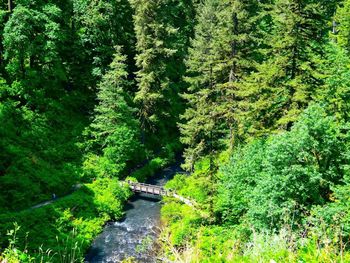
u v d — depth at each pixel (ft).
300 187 52.19
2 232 72.38
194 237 69.97
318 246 18.43
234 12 79.20
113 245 84.02
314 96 67.41
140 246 81.61
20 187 89.61
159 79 131.13
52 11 112.16
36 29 112.16
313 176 51.98
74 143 118.11
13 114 107.96
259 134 72.54
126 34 145.48
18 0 107.14
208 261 21.13
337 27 98.32
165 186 109.91
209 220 76.02
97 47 132.87
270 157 55.31
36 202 89.71
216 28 120.57
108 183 109.60
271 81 72.64
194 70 127.44
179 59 176.14
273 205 50.65
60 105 125.90
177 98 166.71
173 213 89.92
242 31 82.79
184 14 183.32
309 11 70.08
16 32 100.58
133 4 129.80
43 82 125.39
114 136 118.32
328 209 45.80
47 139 111.24
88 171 111.24
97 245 83.92
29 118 111.34
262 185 55.21
